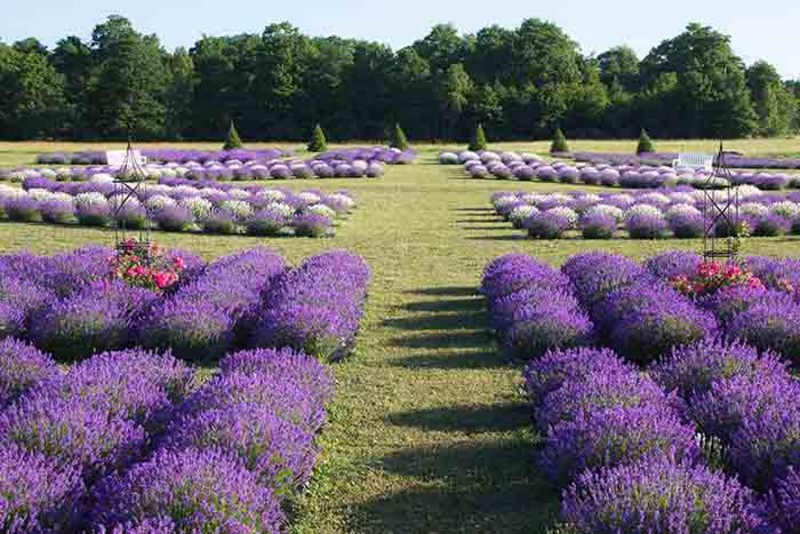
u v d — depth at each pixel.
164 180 31.05
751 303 10.44
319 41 113.25
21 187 29.95
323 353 9.64
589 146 70.06
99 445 5.99
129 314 10.46
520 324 9.70
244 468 5.46
